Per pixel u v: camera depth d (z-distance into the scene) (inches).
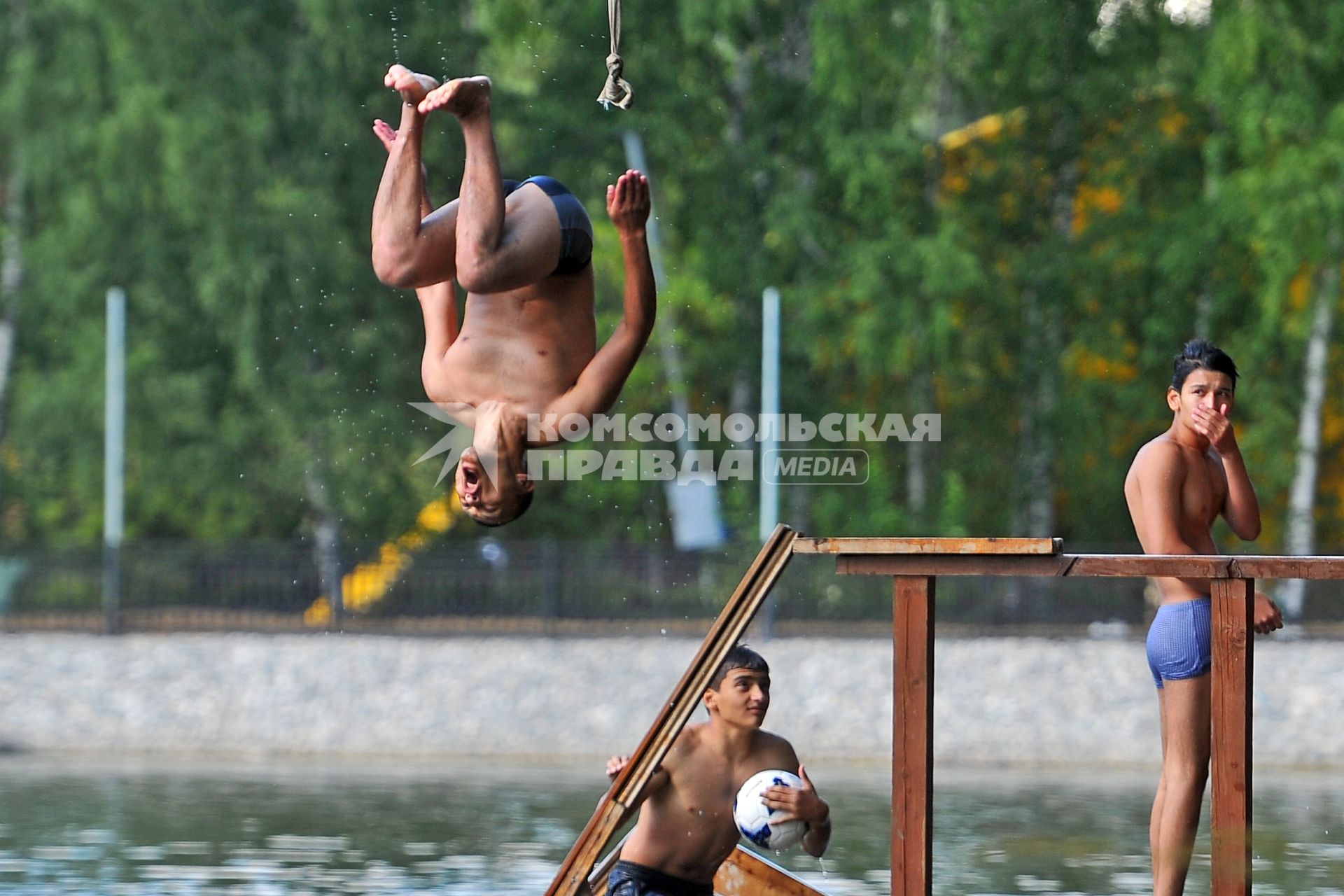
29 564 2947.8
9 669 2386.8
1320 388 3422.7
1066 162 3631.9
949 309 3528.5
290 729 2107.5
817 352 3609.7
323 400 3518.7
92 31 3592.5
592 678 2313.0
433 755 2003.0
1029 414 3666.3
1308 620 2741.1
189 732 2108.8
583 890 743.7
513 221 599.5
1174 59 3580.2
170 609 2906.0
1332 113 3299.7
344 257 3518.7
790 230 3585.1
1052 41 3567.9
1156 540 802.8
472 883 1091.3
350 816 1444.4
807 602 2871.6
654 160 3619.6
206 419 3646.7
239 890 1063.0
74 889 1071.0
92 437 3698.3
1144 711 2097.7
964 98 3759.8
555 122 3543.3
